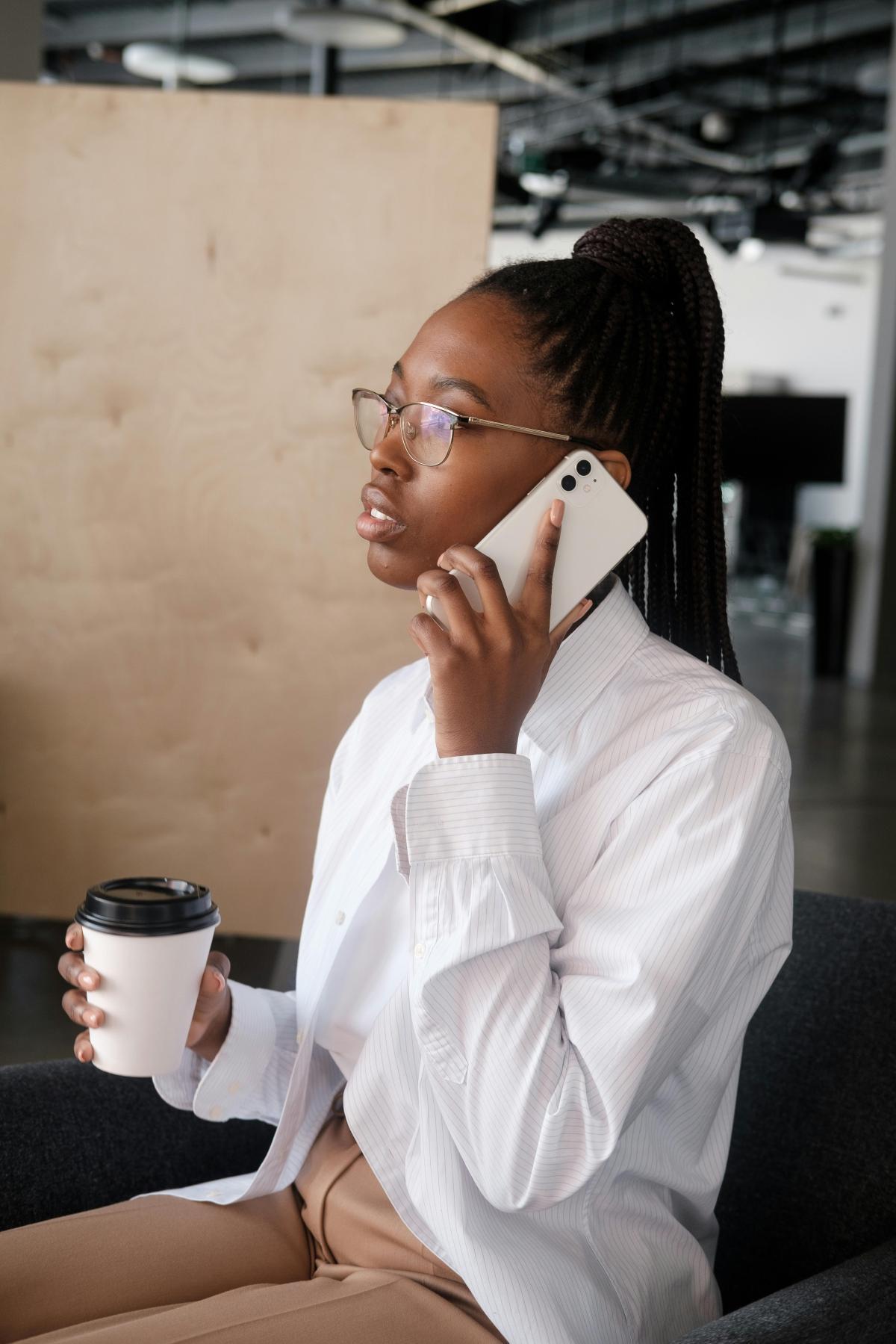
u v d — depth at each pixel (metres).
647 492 1.15
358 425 1.05
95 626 3.38
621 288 1.08
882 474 9.50
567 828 0.97
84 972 0.92
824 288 18.16
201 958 0.94
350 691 3.34
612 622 1.03
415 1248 0.99
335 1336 0.90
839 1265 0.89
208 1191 1.11
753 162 13.73
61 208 3.24
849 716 8.03
